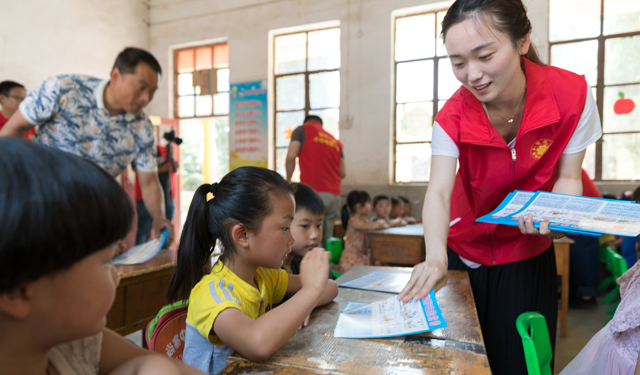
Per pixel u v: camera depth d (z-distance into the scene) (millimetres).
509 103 1090
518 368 1269
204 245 933
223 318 752
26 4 4887
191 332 841
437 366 637
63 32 5281
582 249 3143
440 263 978
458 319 858
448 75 4906
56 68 5211
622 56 4312
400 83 5102
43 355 375
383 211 3961
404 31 5059
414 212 4902
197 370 538
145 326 1540
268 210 864
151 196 1920
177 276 935
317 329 813
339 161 3664
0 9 4652
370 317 872
